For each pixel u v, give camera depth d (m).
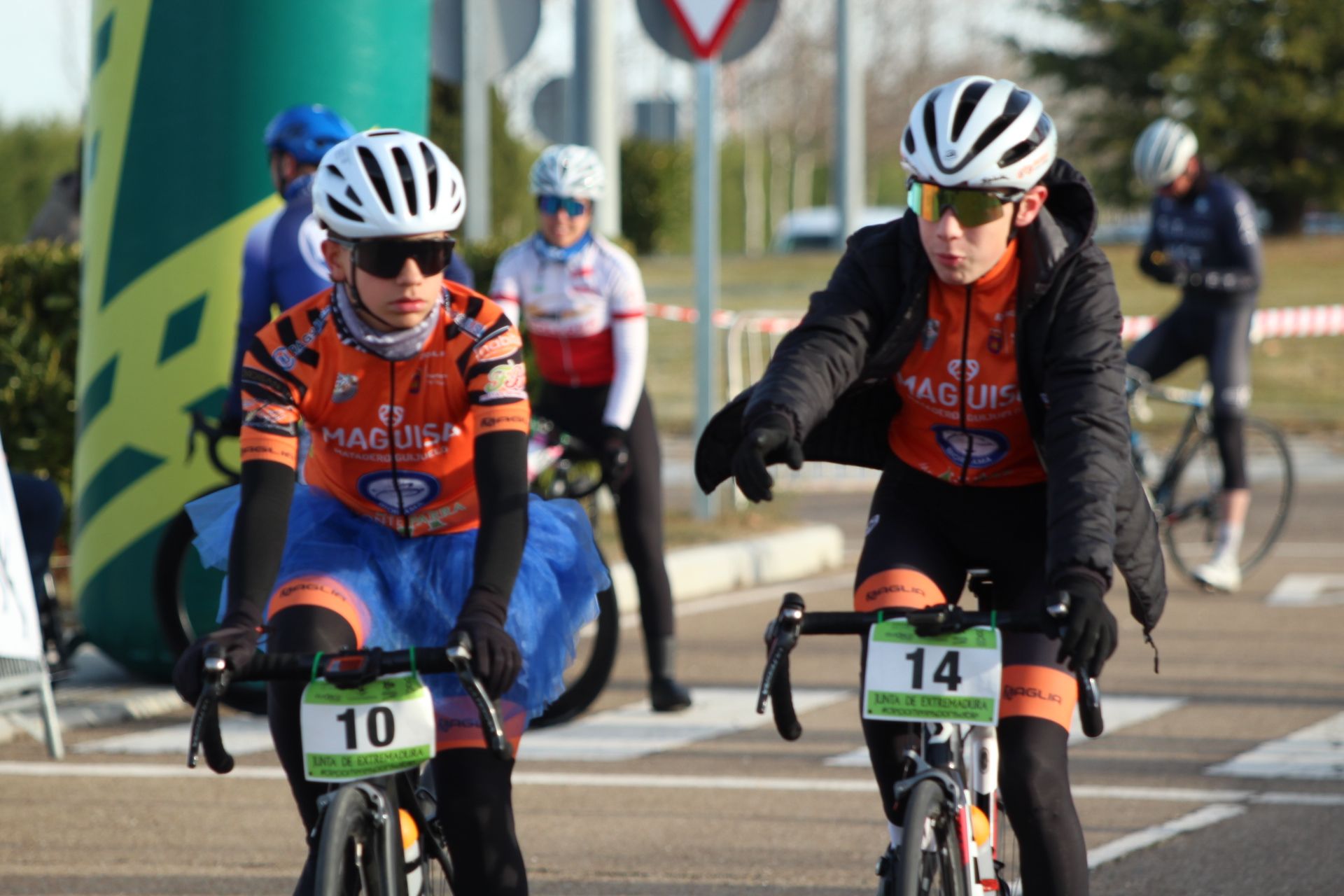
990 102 10.14
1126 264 91.88
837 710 21.05
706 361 32.91
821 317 10.73
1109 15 111.19
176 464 21.52
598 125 34.78
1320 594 29.19
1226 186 29.11
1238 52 109.81
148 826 16.16
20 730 19.80
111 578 21.72
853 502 41.84
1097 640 9.18
